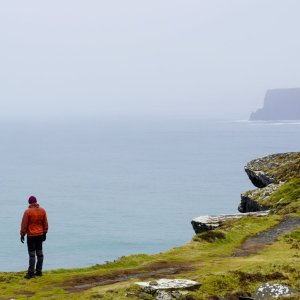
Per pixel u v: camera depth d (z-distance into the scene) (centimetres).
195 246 4369
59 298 2675
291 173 8962
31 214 3272
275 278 2991
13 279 3219
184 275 3127
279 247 4303
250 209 8500
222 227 5581
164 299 2586
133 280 3011
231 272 3061
